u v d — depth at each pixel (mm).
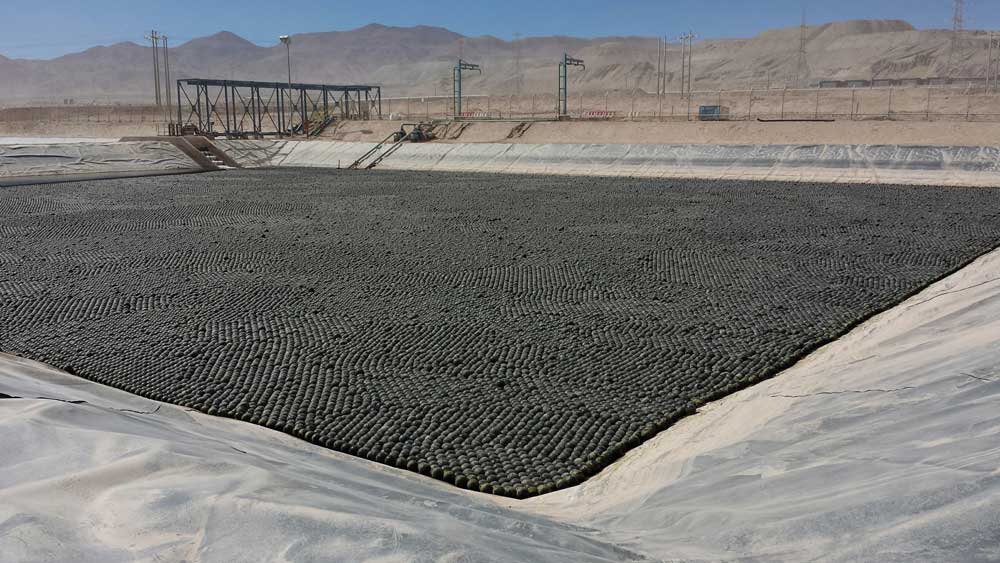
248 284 17078
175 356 12641
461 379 11602
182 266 18922
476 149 48469
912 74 169000
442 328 13938
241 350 12891
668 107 82000
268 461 6406
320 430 9953
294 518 4496
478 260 19406
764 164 39562
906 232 22344
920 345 9609
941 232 22234
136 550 4234
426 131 58375
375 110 103625
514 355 12523
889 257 19125
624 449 9359
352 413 10406
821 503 5176
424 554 4160
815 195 30984
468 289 16672
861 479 5547
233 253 20344
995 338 8250
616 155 43812
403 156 50062
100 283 17250
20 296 16172
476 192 33812
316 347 13016
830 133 43125
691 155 41906
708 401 10742
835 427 7109
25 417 6309
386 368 12055
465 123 57688
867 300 15320
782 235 22156
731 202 29203
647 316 14523
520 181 38875
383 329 13906
